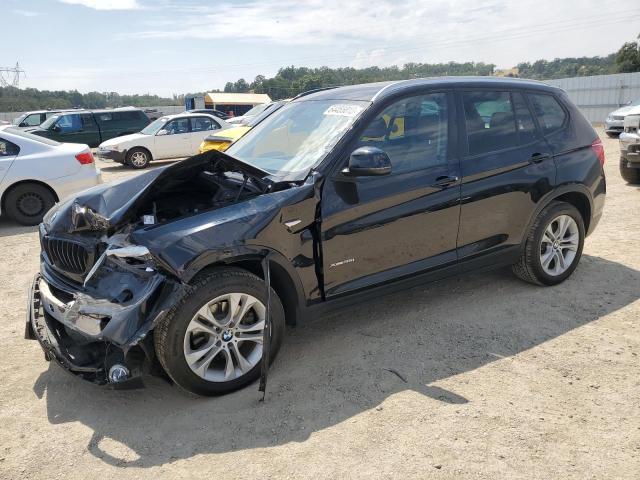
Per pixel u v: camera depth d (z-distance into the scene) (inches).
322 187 139.0
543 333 158.2
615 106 1222.9
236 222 126.9
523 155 175.2
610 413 119.8
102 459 108.8
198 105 2044.8
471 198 163.3
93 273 125.6
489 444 110.0
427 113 159.5
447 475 101.4
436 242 160.1
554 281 191.2
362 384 133.4
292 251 134.6
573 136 189.8
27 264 247.1
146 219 132.7
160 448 111.6
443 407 123.0
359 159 134.3
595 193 194.9
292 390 131.6
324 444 111.1
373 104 151.2
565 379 133.7
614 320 165.5
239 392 131.3
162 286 117.0
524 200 175.8
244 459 107.4
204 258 120.6
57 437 116.2
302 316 140.6
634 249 232.8
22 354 154.6
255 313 133.0
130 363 118.1
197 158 137.8
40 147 335.0
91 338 118.7
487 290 191.0
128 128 812.0
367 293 149.6
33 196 330.6
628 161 357.7
